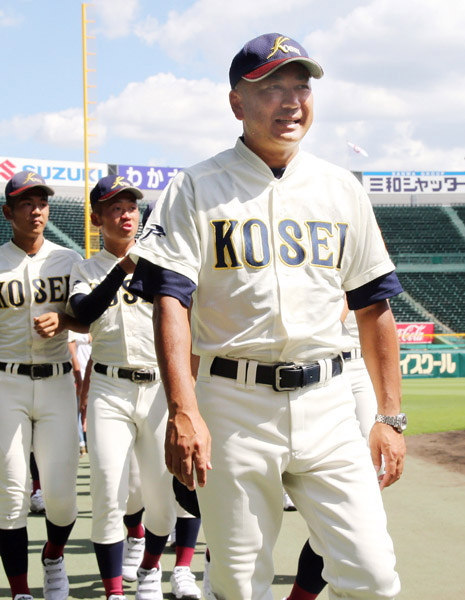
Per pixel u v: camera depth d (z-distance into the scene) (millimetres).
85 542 4969
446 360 22391
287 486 2422
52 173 29047
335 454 2309
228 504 2271
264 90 2279
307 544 2883
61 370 3893
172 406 2143
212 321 2336
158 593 3789
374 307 2529
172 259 2230
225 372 2307
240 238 2279
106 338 3801
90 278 3979
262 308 2264
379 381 2527
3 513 3609
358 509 2230
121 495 3637
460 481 6562
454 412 12148
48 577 3822
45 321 3701
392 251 33156
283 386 2258
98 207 4043
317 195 2391
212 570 2355
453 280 32250
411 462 7562
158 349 2193
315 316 2324
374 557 2172
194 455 2105
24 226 3967
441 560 4254
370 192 34000
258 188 2336
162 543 3789
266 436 2264
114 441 3684
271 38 2305
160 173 30234
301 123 2340
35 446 3855
